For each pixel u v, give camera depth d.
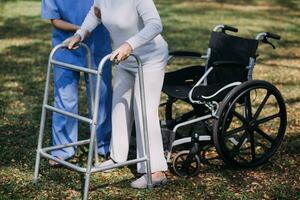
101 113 4.93
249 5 17.09
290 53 10.39
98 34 4.74
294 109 6.75
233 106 4.48
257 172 4.81
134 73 4.34
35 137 5.57
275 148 4.94
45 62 9.20
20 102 6.84
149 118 4.34
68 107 4.78
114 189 4.41
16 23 13.27
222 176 4.70
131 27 4.12
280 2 17.91
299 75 8.65
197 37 11.66
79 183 4.52
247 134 4.83
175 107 6.71
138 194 4.32
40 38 11.45
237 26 13.28
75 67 4.09
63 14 4.68
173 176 4.66
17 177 4.61
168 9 15.79
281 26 13.52
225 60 5.07
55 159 4.28
